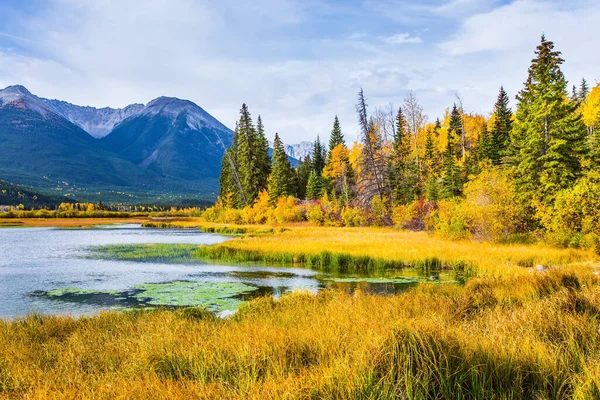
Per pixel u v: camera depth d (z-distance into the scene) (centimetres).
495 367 432
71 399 436
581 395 372
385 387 384
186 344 644
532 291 1049
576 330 563
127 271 2259
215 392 421
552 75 3062
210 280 1952
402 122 6531
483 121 6762
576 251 2186
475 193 2941
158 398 416
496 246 2636
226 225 6700
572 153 2859
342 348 529
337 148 7256
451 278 1881
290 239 3394
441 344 452
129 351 657
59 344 762
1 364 618
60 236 5316
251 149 7281
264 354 530
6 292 1689
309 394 388
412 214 4434
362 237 3472
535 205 2772
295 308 1062
